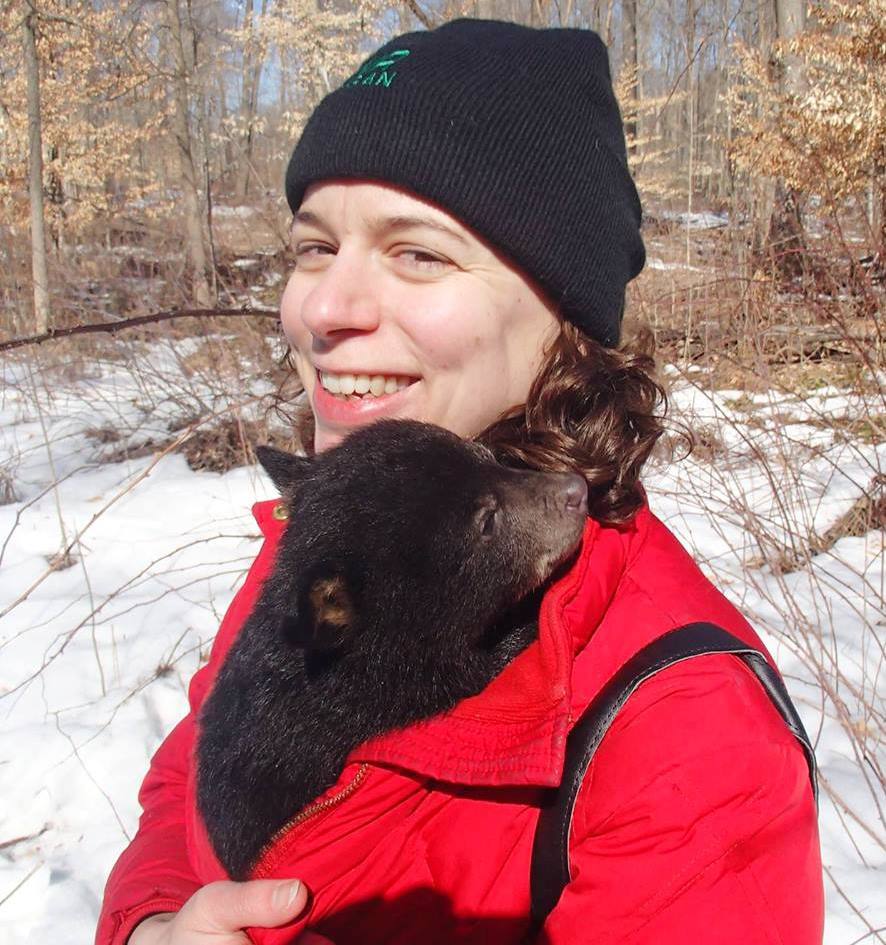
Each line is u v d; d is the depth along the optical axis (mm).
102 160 18359
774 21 13047
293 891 1504
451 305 1859
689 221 8148
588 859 1432
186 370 8852
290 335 2254
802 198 8188
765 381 5812
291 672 1993
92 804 3971
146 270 12961
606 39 8984
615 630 1604
